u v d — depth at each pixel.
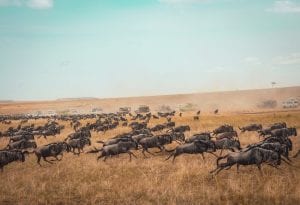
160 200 20.75
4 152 30.05
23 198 22.47
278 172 25.80
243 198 20.36
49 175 28.31
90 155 37.50
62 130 74.12
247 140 43.97
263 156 24.94
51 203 21.31
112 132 63.12
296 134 44.19
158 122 84.88
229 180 23.69
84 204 20.84
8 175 28.61
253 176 25.09
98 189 23.64
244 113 104.75
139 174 27.53
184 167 27.84
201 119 84.19
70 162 33.41
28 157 37.50
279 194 20.34
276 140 31.28
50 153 33.12
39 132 61.91
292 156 31.89
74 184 25.08
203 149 30.66
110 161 33.09
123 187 24.00
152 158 33.94
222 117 86.62
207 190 21.62
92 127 69.94
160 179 25.72
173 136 43.12
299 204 18.88
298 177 23.75
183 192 21.83
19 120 132.38
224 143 33.31
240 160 25.03
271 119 73.88
